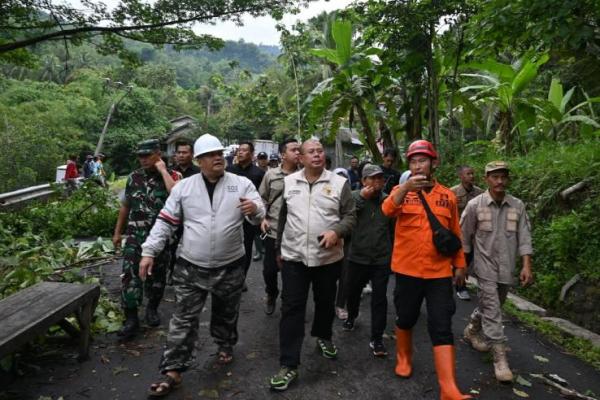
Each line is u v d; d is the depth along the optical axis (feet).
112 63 200.75
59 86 124.77
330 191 10.69
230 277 10.74
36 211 30.37
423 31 28.27
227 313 11.14
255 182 18.69
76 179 45.70
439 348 9.57
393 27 27.81
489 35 17.61
